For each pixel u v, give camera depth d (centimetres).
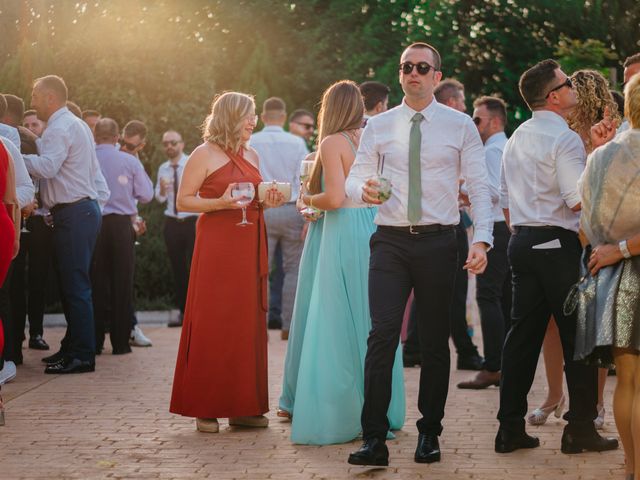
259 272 621
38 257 940
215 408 608
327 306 588
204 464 537
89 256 838
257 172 627
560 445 572
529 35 1512
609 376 802
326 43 1500
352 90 591
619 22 1482
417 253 527
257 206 622
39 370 840
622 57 1497
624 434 475
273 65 1477
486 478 506
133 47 1334
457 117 532
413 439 591
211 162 612
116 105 1320
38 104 820
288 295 1043
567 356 549
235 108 614
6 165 611
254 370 614
